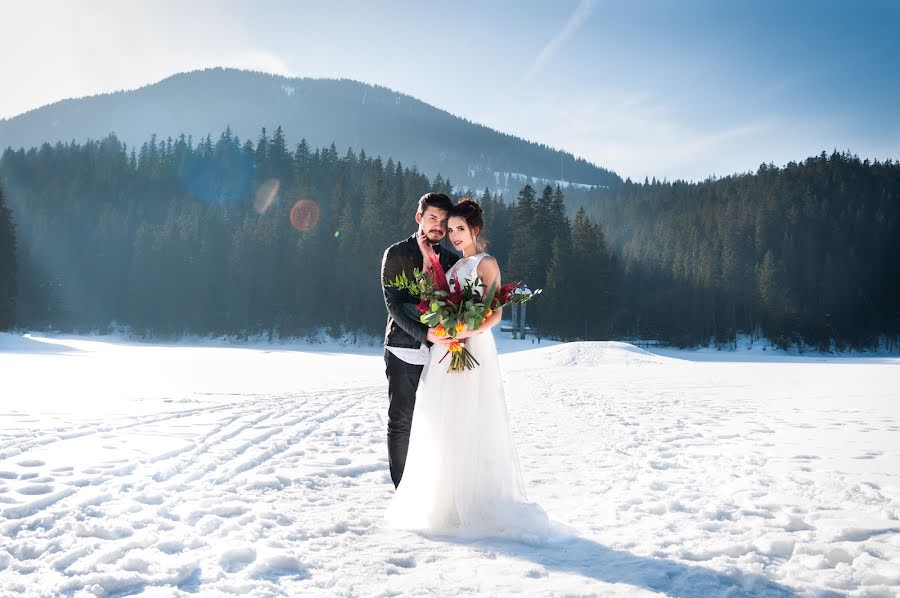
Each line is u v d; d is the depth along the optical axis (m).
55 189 101.44
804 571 2.49
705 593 2.29
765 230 92.69
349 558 2.68
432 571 2.53
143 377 15.44
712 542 2.92
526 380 15.91
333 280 71.25
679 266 86.44
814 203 95.75
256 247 71.88
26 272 80.00
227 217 80.81
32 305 78.94
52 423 6.52
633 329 84.31
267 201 106.94
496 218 85.75
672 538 3.00
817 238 90.88
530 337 64.94
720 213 105.38
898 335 85.44
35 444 5.21
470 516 3.20
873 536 2.95
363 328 68.62
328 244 73.69
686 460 5.13
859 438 5.86
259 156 121.75
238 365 23.05
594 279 67.38
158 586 2.28
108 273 78.75
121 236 81.88
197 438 5.81
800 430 6.48
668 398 10.68
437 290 3.39
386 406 9.36
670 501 3.68
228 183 119.31
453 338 3.31
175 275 73.56
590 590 2.31
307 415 8.00
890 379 13.45
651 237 118.31
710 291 83.56
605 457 5.40
